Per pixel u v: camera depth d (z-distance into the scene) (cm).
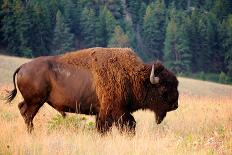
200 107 5328
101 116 3322
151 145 2670
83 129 3259
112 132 3212
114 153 2516
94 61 3375
